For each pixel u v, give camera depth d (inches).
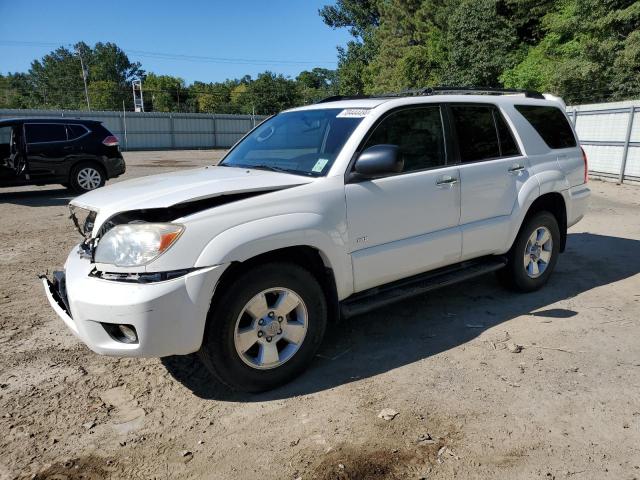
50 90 4744.1
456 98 175.3
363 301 150.2
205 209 121.6
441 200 162.7
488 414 122.2
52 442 114.5
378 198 147.0
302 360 137.8
